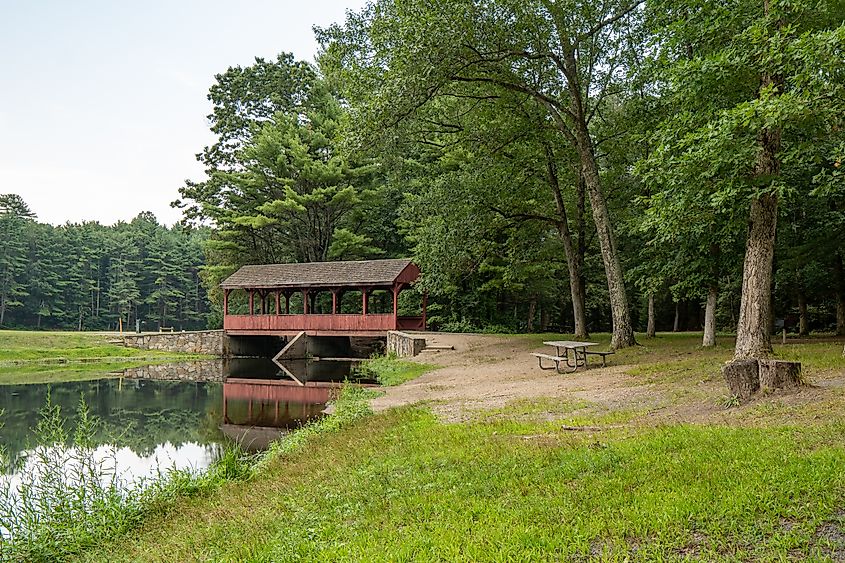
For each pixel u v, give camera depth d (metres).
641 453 6.27
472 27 16.36
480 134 21.56
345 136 18.62
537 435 8.12
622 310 18.98
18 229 69.38
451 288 26.92
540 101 20.81
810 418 7.08
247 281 34.66
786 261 17.88
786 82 10.48
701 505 4.65
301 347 33.25
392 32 16.72
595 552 4.18
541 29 17.80
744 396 8.81
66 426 15.25
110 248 78.31
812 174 15.02
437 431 9.04
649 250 18.91
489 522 4.81
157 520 6.92
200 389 22.48
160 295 75.56
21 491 7.66
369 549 4.52
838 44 8.18
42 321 71.00
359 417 11.73
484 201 22.83
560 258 30.09
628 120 21.05
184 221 43.75
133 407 18.47
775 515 4.41
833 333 23.50
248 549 5.00
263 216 37.34
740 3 11.88
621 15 18.09
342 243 38.53
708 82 11.44
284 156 38.44
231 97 45.59
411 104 17.12
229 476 8.59
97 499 7.39
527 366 18.72
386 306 42.09
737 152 10.10
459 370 19.77
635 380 12.69
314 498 6.33
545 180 24.47
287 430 14.81
